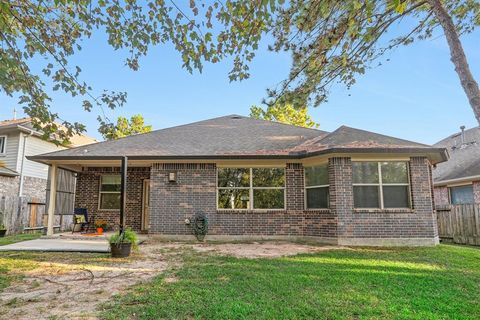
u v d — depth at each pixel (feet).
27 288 16.85
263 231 37.32
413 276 19.22
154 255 26.68
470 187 51.57
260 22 14.78
